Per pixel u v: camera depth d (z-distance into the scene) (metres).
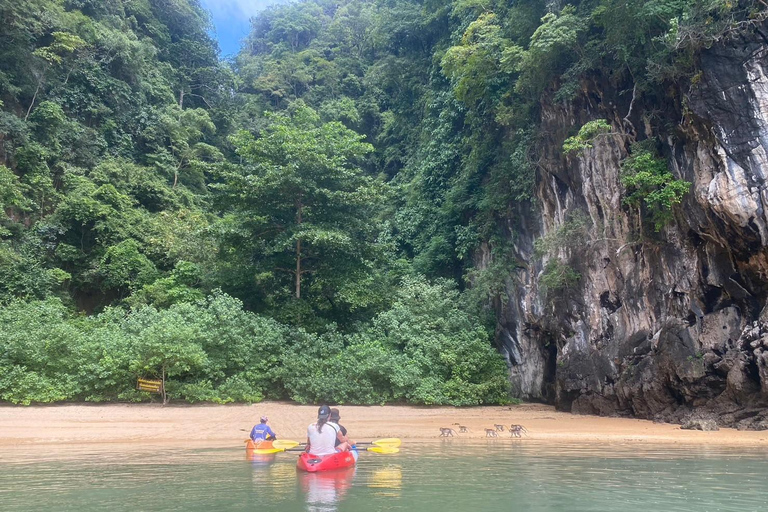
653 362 16.83
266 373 19.80
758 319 14.36
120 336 18.52
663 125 17.42
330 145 24.72
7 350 17.08
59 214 25.92
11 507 5.75
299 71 48.59
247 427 14.85
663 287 17.11
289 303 23.41
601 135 18.12
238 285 24.22
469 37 24.23
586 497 6.27
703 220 15.55
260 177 23.52
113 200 27.23
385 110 43.31
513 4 24.28
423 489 6.78
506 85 24.06
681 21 16.12
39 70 28.62
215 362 19.16
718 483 7.16
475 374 22.00
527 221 23.33
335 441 8.76
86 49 31.39
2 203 23.00
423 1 36.84
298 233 22.00
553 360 22.22
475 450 10.98
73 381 17.03
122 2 37.88
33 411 15.53
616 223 18.78
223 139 40.19
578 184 20.30
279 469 8.55
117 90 32.12
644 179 16.50
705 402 15.72
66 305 24.30
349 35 52.31
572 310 19.81
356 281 24.67
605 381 18.41
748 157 14.46
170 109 35.59
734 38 15.09
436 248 27.62
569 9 19.88
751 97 14.70
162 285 24.25
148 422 14.98
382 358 20.55
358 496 6.35
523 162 22.53
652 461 9.23
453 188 27.25
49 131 27.53
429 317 23.78
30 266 23.53
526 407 20.98
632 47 17.94
